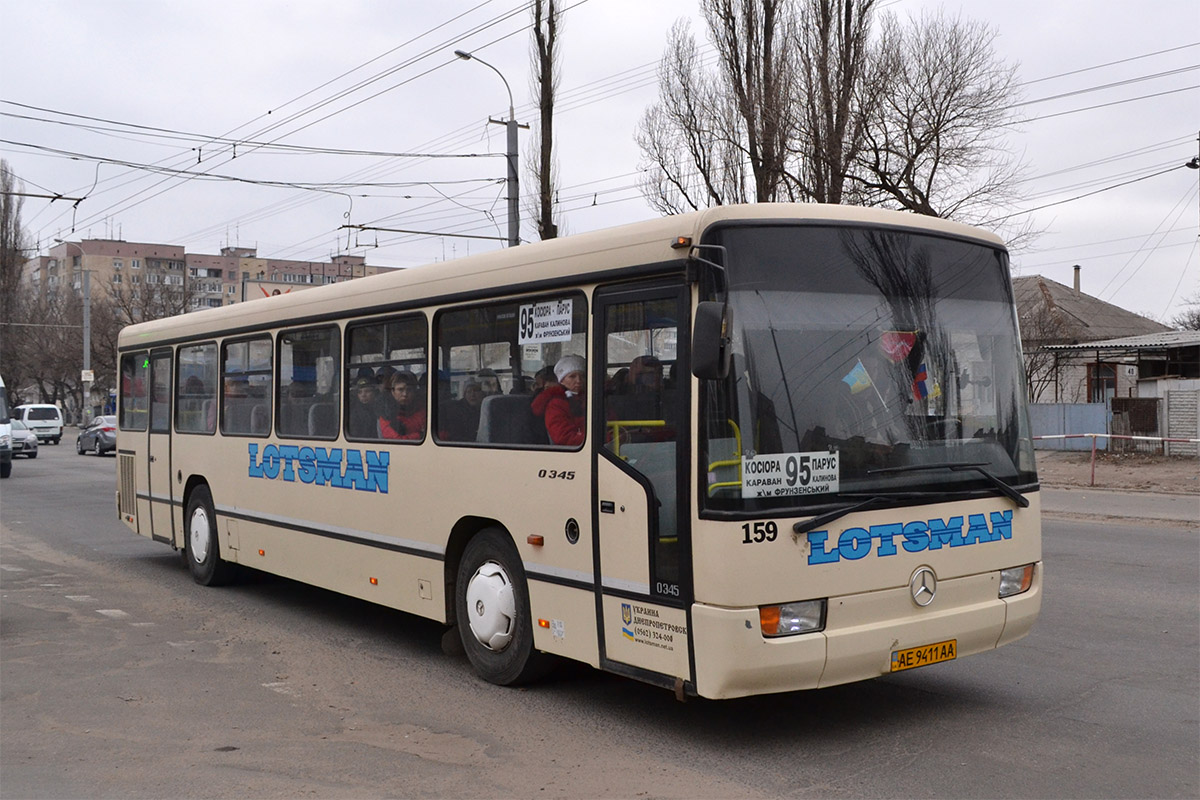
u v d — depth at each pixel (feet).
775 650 16.76
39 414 166.20
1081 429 91.91
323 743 18.95
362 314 26.86
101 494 75.25
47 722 20.43
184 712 21.02
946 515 18.85
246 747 18.78
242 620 30.30
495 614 22.12
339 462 27.73
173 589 35.63
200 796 16.43
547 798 16.10
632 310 18.85
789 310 17.76
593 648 19.57
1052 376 130.21
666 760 17.75
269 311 31.37
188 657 25.75
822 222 18.40
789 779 16.74
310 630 28.89
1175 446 83.97
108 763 18.01
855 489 17.84
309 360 29.45
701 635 17.02
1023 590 20.20
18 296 218.79
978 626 19.17
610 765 17.53
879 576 17.90
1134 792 15.97
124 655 26.00
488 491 22.25
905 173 87.40
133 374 41.42
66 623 29.99
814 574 17.22
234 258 404.36
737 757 17.85
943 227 20.01
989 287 20.45
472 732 19.47
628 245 18.94
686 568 17.31
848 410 17.99
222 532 34.30
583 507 19.71
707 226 17.52
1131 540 43.55
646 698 21.57
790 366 17.56
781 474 17.15
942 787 16.26
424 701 21.58
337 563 27.89
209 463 34.99
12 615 31.22
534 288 21.11
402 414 25.30
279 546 30.76
